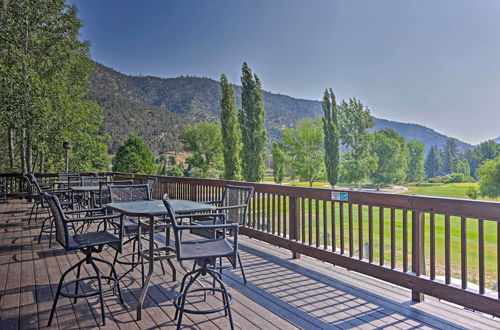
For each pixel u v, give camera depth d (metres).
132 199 3.71
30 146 12.64
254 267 3.46
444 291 2.33
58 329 2.14
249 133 27.34
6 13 11.64
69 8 13.51
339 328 2.14
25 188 9.86
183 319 2.28
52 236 4.94
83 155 15.41
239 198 3.49
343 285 2.94
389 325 2.19
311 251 3.49
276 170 37.38
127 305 2.52
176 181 6.42
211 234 2.98
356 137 34.03
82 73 15.56
